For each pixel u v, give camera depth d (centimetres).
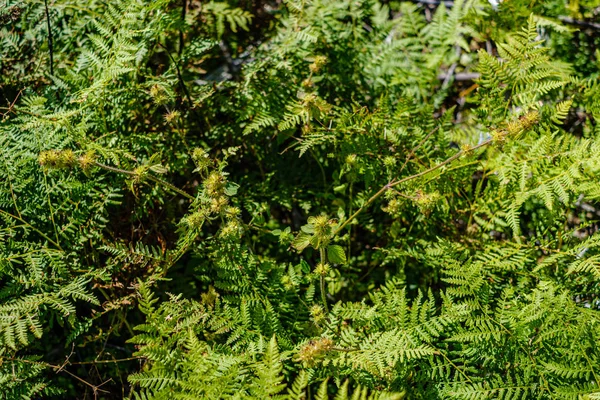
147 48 313
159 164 250
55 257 271
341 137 313
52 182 276
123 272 298
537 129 289
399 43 349
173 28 320
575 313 251
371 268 319
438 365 246
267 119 304
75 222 277
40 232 274
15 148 276
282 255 330
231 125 328
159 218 311
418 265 320
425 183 294
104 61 287
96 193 280
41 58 323
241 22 359
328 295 317
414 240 311
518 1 347
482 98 299
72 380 309
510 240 317
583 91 332
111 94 297
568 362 244
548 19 350
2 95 324
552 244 289
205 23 361
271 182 327
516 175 286
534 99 288
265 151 335
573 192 279
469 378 243
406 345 233
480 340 246
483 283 256
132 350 314
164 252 298
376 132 300
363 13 352
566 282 280
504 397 246
